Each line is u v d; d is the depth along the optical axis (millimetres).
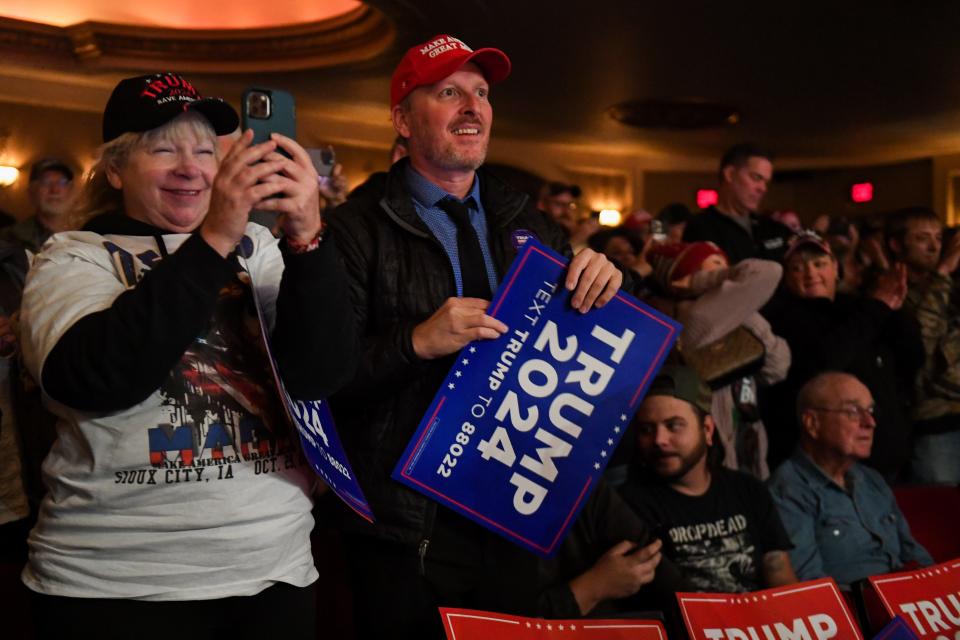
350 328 1409
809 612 1895
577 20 7141
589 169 12625
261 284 1489
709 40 7738
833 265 3309
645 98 9742
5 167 8164
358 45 7848
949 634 1967
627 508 2283
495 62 1869
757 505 2484
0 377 2037
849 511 2701
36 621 1344
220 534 1337
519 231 1919
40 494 2084
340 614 2180
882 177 13344
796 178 13789
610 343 1837
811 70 8711
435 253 1825
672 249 3166
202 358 1360
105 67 8055
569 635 1738
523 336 1792
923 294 3639
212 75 8352
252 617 1404
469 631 1650
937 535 2834
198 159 1414
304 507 1463
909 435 3391
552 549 1820
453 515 1812
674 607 1854
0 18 7539
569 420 1817
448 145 1825
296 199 1282
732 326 2818
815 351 3111
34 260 1375
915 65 8547
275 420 1416
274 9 8164
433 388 1811
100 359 1196
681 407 2359
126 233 1395
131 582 1307
